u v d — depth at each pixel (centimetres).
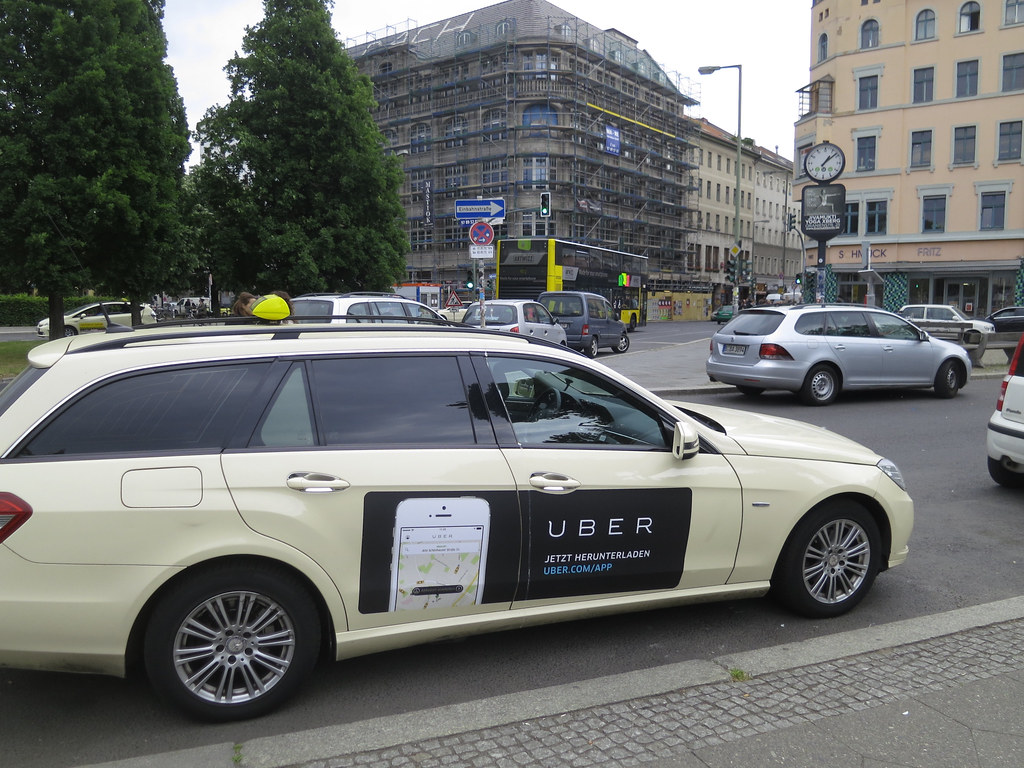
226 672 328
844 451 444
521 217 6275
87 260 2100
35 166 2006
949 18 4303
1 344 2744
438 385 365
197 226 3303
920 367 1338
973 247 4316
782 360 1251
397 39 6981
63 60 1995
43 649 306
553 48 6266
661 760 298
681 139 7631
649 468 386
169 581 318
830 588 439
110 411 322
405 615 349
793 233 10175
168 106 2472
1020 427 682
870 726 322
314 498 329
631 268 4253
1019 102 4166
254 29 2814
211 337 352
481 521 353
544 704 340
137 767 297
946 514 661
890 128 4491
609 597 387
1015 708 336
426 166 6631
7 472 305
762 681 361
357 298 1337
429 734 318
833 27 4656
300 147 2811
